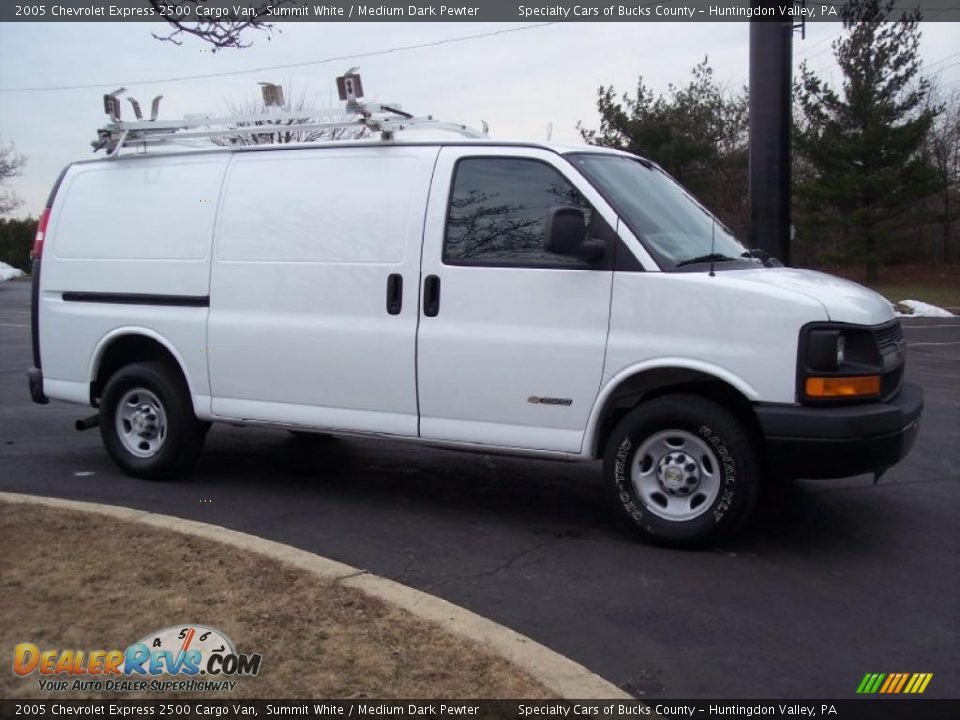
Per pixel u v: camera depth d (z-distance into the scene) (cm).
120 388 669
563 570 495
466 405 557
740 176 3269
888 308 547
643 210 547
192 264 635
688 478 515
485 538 548
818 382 483
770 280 511
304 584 440
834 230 3195
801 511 599
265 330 609
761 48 1084
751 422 515
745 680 377
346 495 642
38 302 698
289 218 606
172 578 446
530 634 416
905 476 687
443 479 686
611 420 553
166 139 664
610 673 382
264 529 563
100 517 536
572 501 630
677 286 506
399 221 573
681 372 510
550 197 544
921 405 542
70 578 443
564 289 530
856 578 485
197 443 666
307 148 613
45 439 819
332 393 595
